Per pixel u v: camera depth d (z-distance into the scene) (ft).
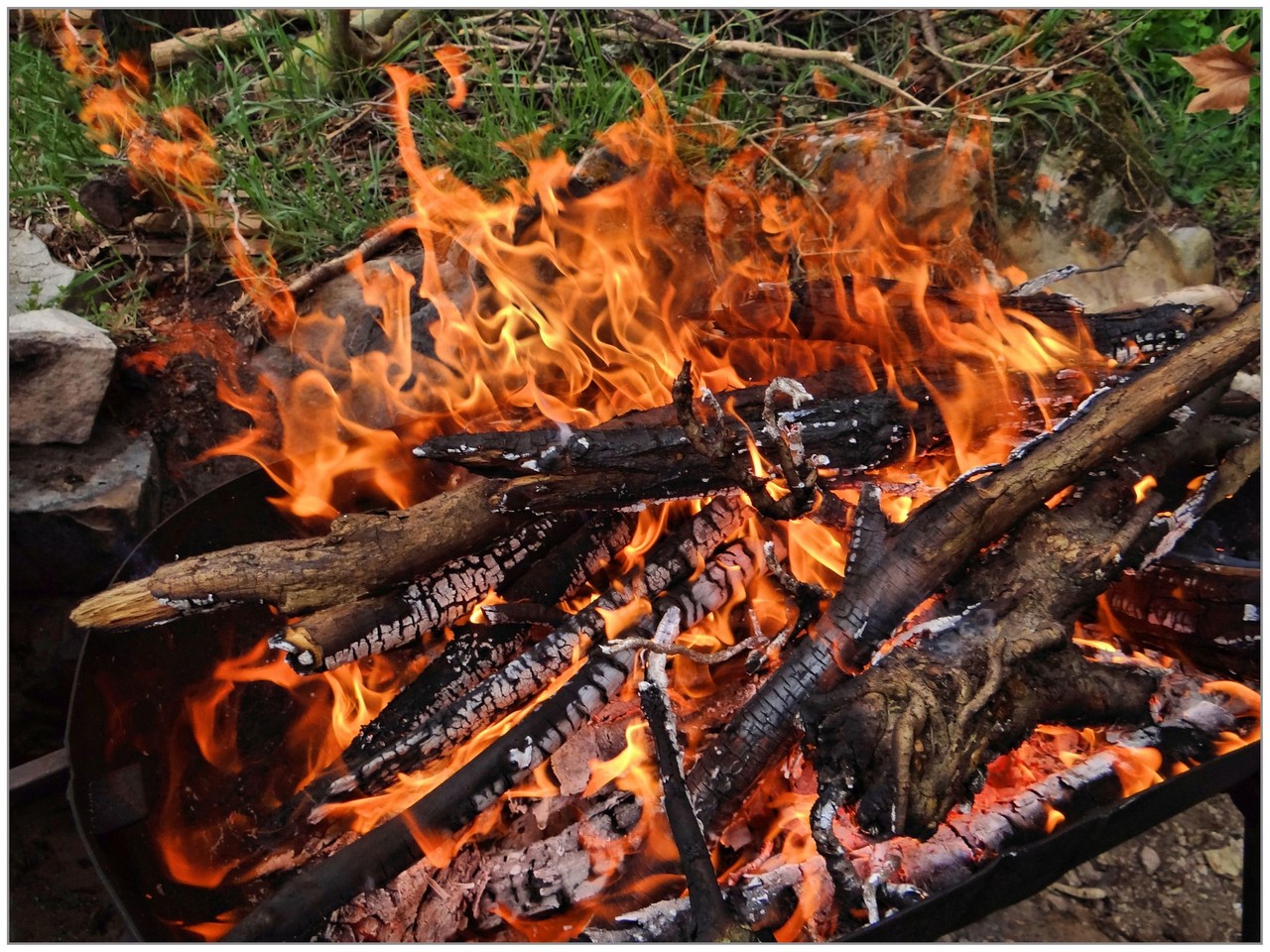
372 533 4.84
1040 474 4.74
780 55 8.25
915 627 4.44
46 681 6.29
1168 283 7.66
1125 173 7.80
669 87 8.35
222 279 7.59
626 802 4.87
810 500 4.72
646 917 4.29
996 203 7.72
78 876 5.97
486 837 4.97
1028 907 5.90
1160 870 6.07
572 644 5.08
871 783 3.90
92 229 7.71
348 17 8.32
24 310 6.95
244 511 5.66
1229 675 5.13
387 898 4.57
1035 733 5.15
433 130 8.04
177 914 4.60
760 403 5.28
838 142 7.57
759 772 4.47
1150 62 8.77
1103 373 5.51
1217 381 5.26
